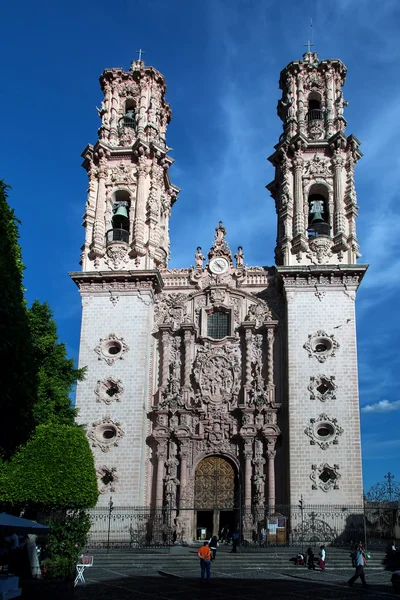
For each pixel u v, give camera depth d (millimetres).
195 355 44781
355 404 40438
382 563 32438
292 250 45469
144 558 33375
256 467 40750
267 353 43719
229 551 35469
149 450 42312
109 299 44969
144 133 51125
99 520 39281
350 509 38031
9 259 22359
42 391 36688
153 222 47812
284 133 50875
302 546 36750
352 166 48062
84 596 22266
